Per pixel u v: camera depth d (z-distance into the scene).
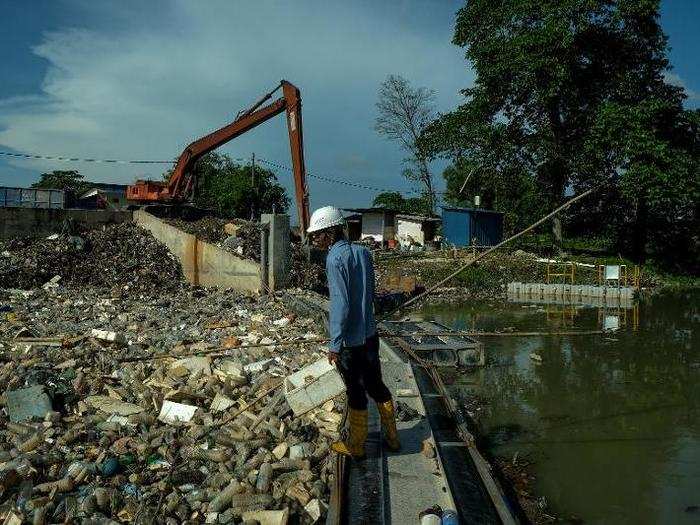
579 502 5.55
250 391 6.48
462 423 6.15
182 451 4.93
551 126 33.59
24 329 8.82
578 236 37.00
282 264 14.75
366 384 4.57
